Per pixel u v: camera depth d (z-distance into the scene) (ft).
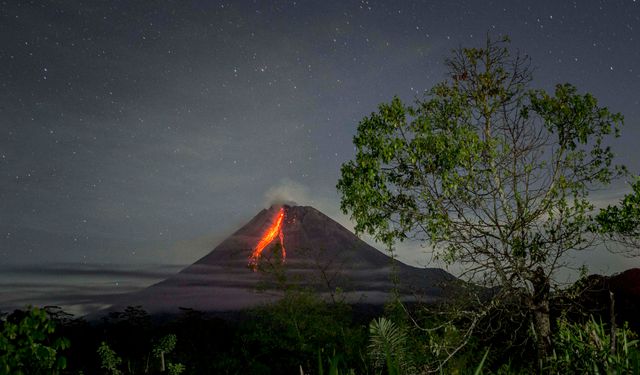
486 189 32.73
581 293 32.37
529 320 32.04
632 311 33.60
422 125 32.37
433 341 29.04
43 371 16.55
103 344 30.94
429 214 32.19
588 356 16.93
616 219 30.32
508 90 35.29
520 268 31.42
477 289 32.30
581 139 33.12
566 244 31.63
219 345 42.47
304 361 34.55
